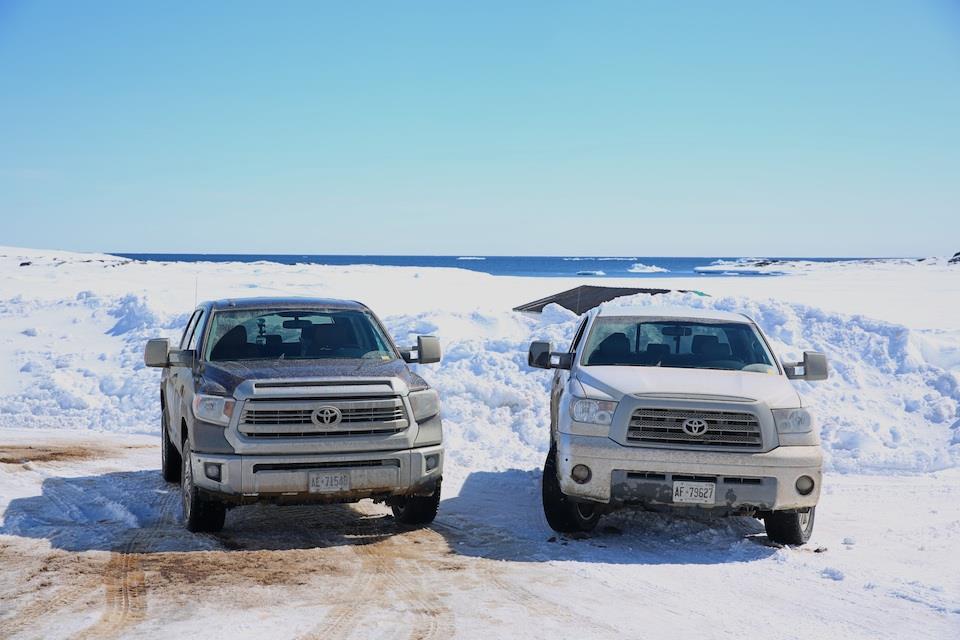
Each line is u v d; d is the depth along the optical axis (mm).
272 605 5332
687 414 6703
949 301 37219
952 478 9727
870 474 10039
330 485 6637
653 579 6035
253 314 8055
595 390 7016
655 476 6668
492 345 14531
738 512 6746
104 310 20344
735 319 8344
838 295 42625
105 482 9180
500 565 6328
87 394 14742
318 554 6551
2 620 5008
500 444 11352
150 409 13992
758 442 6668
